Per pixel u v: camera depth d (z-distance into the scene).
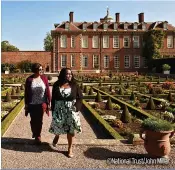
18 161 6.80
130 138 8.17
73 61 54.69
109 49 55.69
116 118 12.54
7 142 8.05
